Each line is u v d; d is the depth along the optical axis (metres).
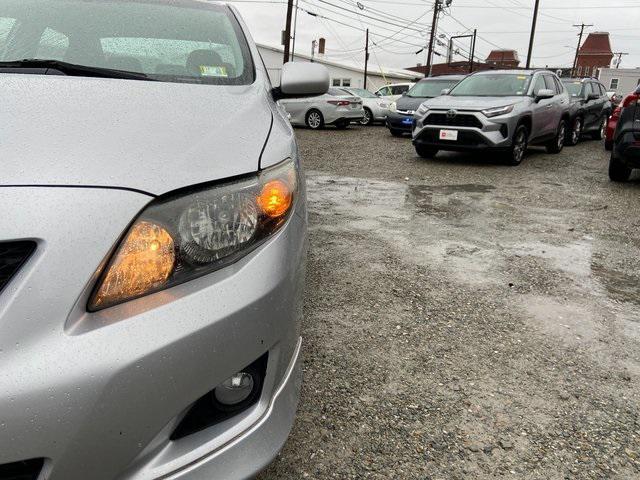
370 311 3.08
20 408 1.04
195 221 1.29
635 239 4.73
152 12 2.53
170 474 1.23
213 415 1.34
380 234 4.62
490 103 8.46
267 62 36.72
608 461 1.95
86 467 1.11
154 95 1.67
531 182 7.33
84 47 2.24
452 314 3.10
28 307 1.09
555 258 4.15
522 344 2.78
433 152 9.45
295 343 1.58
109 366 1.11
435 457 1.93
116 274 1.18
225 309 1.28
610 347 2.78
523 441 2.04
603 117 13.93
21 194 1.15
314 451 1.93
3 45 2.21
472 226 5.00
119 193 1.22
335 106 15.63
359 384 2.36
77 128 1.36
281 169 1.55
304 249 1.67
